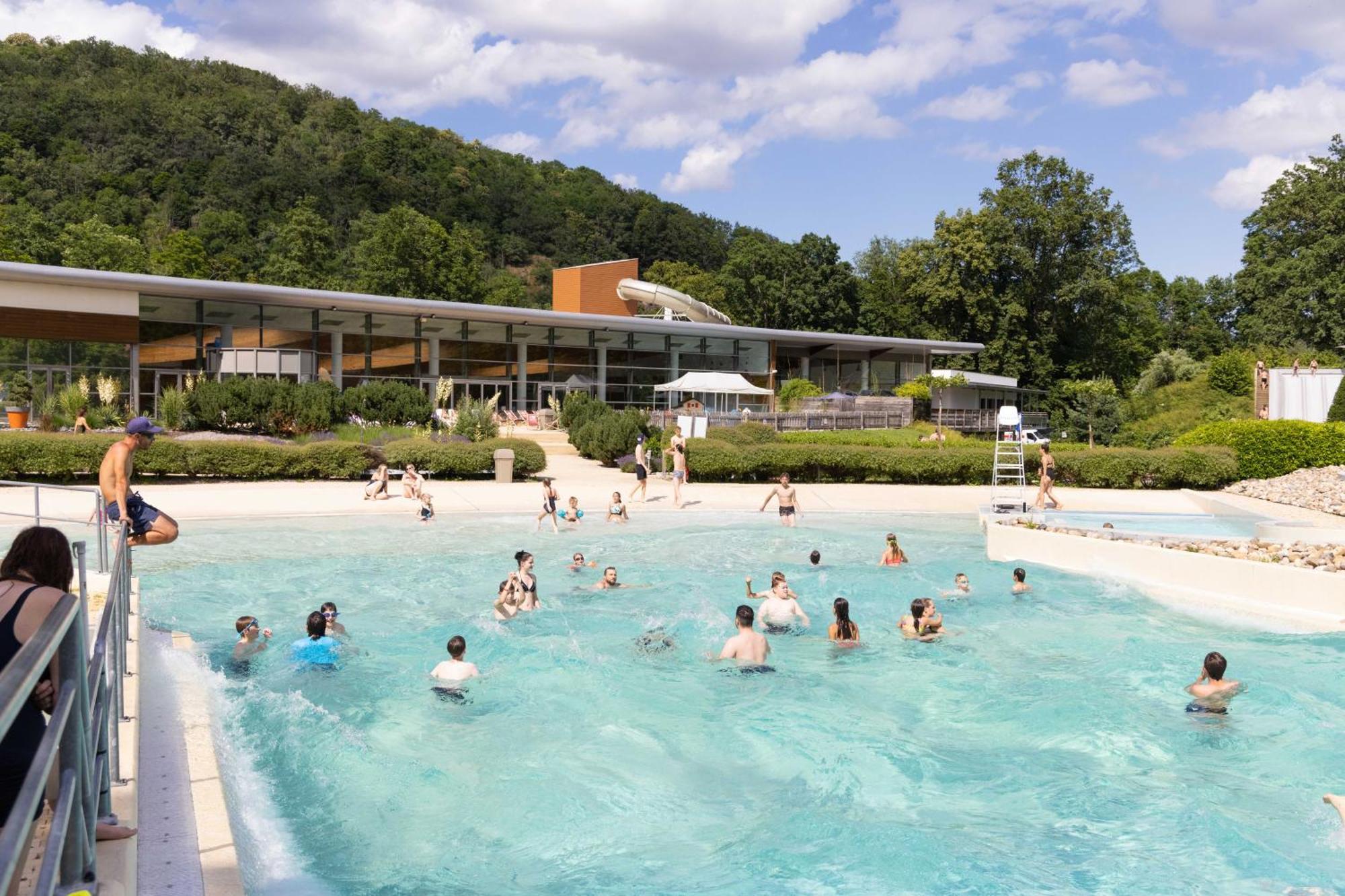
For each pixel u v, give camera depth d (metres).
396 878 6.09
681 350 52.00
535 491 26.44
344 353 41.91
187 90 152.62
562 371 48.34
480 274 94.56
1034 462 31.38
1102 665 11.14
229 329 38.22
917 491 29.23
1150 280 100.81
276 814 6.90
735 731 9.03
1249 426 31.73
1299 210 69.81
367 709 9.34
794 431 42.19
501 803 7.34
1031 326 70.62
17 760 3.55
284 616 12.71
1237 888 6.14
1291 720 9.30
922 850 6.63
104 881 4.13
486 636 11.99
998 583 15.55
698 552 18.25
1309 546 15.76
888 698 9.98
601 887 6.06
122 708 6.42
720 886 6.10
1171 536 17.44
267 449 26.28
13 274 31.92
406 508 22.42
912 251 71.19
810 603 14.28
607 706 9.66
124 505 8.12
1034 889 6.07
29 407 30.59
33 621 3.82
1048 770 8.14
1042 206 69.06
